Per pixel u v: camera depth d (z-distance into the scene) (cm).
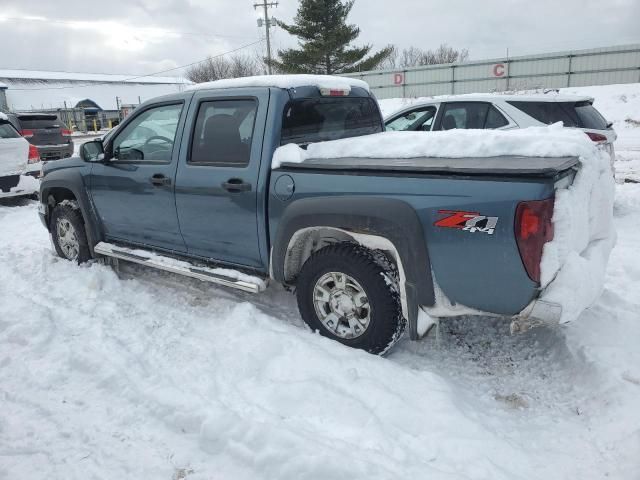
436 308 305
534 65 2756
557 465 248
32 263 562
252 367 323
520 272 272
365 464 234
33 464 253
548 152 304
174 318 414
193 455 254
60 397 307
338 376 308
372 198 311
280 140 370
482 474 236
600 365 311
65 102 4444
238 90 389
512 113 670
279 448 247
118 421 282
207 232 407
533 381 323
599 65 2614
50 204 564
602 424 274
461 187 283
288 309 429
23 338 376
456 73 2923
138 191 446
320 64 3600
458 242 286
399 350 362
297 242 359
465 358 351
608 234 337
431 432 265
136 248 482
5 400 306
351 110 447
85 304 438
